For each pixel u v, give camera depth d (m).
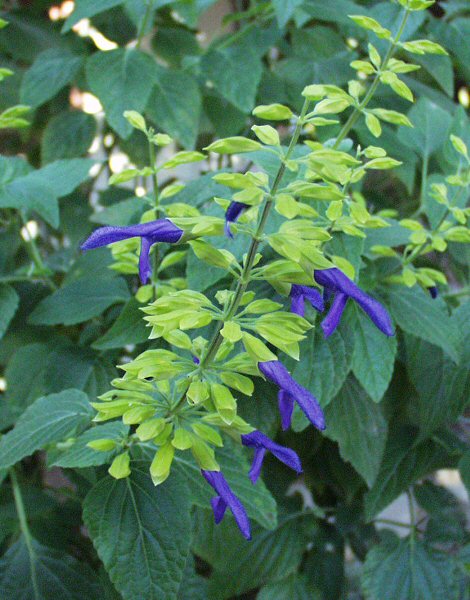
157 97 0.47
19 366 0.45
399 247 0.52
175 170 0.73
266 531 0.48
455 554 0.48
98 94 0.45
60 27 0.60
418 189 0.59
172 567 0.32
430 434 0.45
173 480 0.33
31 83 0.50
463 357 0.41
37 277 0.48
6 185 0.41
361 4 0.55
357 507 0.51
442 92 0.60
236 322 0.28
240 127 0.51
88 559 0.52
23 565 0.41
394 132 0.50
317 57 0.54
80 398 0.36
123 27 0.58
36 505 0.47
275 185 0.27
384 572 0.46
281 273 0.28
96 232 0.27
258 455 0.30
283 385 0.27
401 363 0.45
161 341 0.39
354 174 0.33
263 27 0.55
